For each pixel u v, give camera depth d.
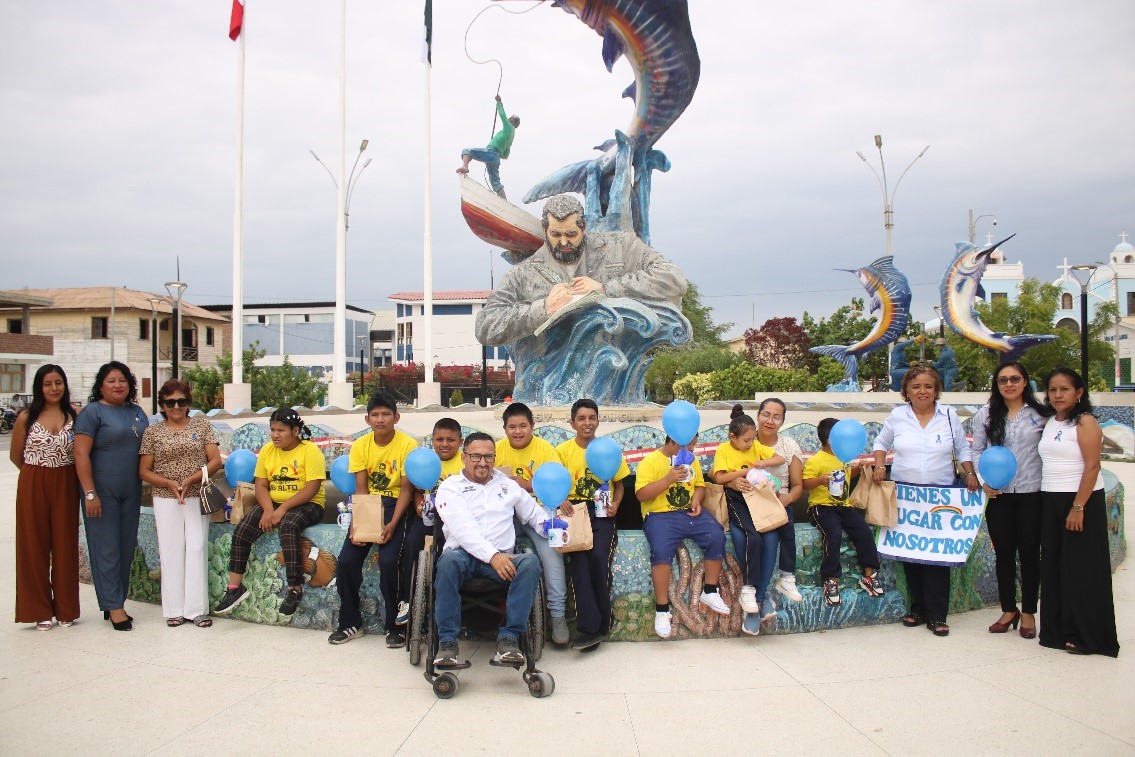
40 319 35.94
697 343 43.62
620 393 10.30
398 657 4.74
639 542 5.09
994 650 4.80
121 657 4.75
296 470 5.42
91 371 35.75
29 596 5.25
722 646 4.90
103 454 5.27
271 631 5.28
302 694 4.15
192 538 5.42
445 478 5.01
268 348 50.94
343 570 4.98
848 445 5.08
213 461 5.49
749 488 4.95
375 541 4.92
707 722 3.77
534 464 5.12
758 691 4.15
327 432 6.21
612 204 10.52
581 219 10.08
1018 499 5.06
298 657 4.75
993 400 5.23
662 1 9.51
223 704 4.02
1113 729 3.67
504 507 4.53
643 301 10.05
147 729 3.73
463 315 52.50
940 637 5.05
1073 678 4.31
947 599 5.17
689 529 4.93
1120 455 17.03
